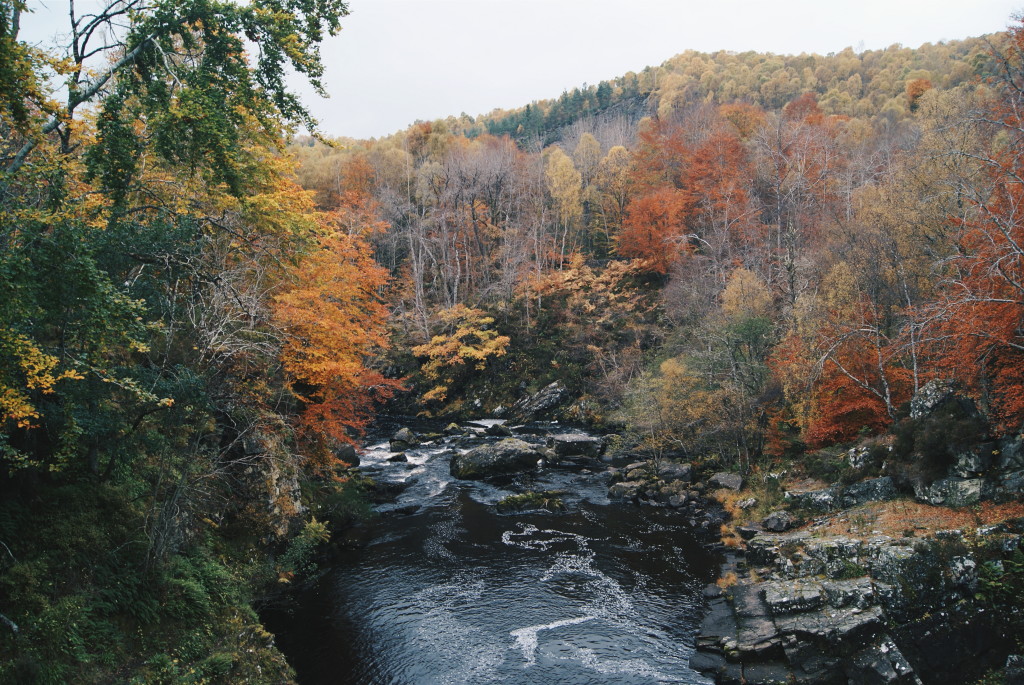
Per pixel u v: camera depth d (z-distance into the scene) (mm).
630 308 60250
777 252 44438
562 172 75438
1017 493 20453
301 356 24781
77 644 12859
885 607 18438
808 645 17750
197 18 15938
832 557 21031
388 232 74188
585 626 20250
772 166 49969
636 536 27719
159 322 15141
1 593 12641
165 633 15281
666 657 18516
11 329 10156
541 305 66938
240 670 15531
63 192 12688
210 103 15703
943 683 17250
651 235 63156
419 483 36156
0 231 11000
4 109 12633
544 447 42656
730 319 36219
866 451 26844
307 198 24641
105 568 14781
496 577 23828
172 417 17156
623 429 47562
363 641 19438
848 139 65625
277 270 24500
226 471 22734
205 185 20984
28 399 12070
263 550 22469
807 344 30750
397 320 68688
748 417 34156
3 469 14141
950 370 24125
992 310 21188
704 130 73812
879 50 141375
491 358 62906
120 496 16906
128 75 16109
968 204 26812
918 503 23219
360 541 27375
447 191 75938
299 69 17281
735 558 24812
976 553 18797
